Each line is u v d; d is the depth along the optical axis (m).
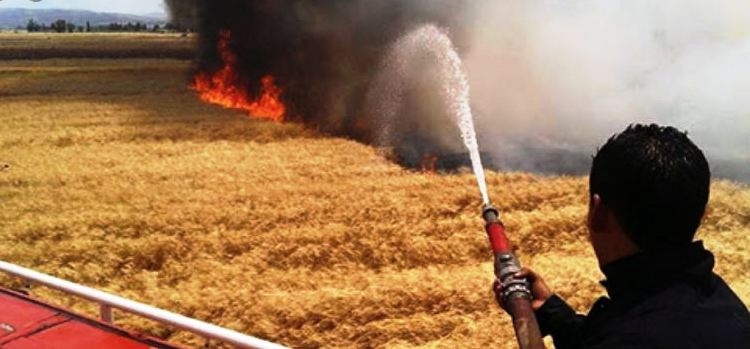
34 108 32.47
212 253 11.43
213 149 21.66
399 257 10.88
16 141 23.56
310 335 8.09
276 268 10.81
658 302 1.35
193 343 8.03
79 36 118.19
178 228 12.71
